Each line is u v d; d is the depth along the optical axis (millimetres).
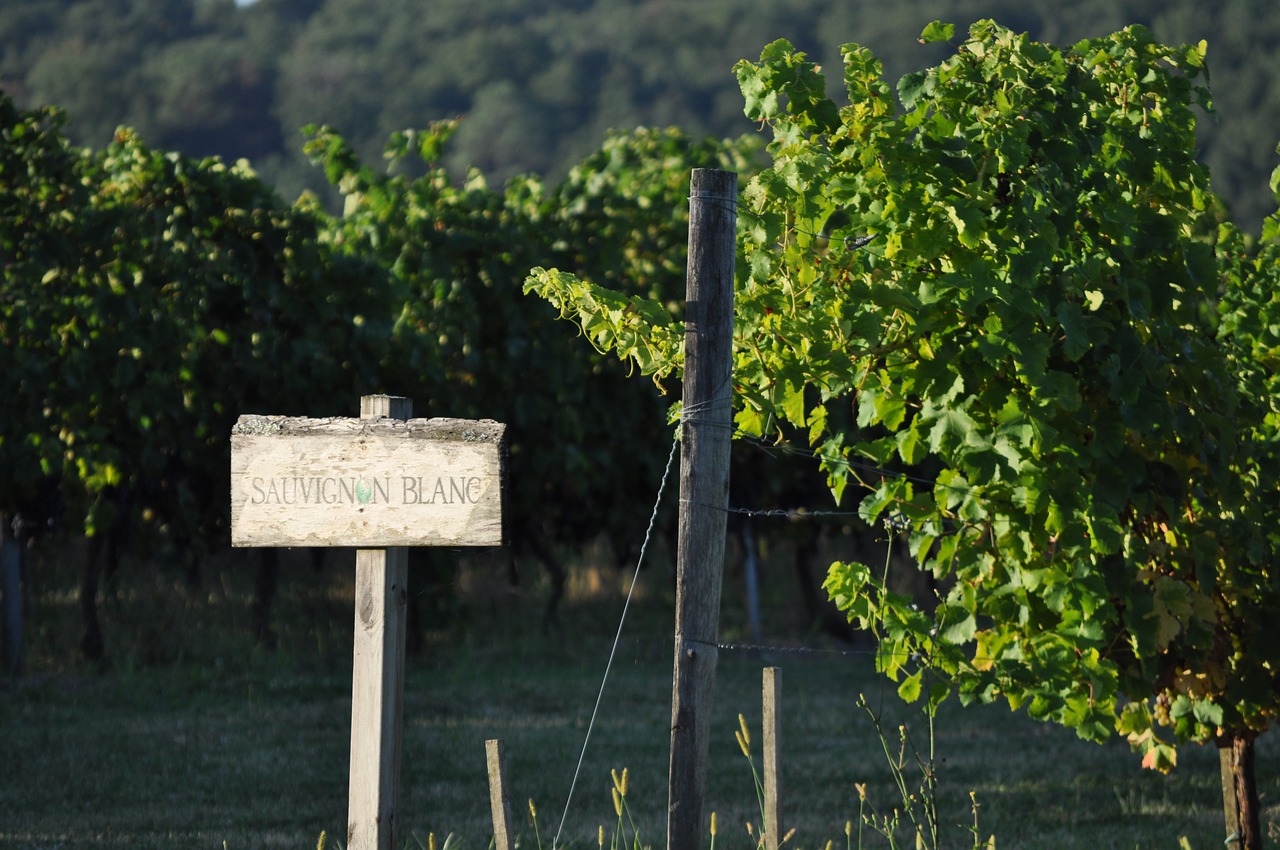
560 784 14352
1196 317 9414
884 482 8891
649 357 8336
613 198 25250
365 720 6906
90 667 20484
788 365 8227
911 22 99750
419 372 22500
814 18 117875
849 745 16766
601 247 24672
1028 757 16141
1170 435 8680
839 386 8695
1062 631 8305
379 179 23500
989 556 8750
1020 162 8078
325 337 21766
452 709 18984
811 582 27656
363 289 22062
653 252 25875
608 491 24734
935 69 8656
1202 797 13906
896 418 8695
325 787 14039
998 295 7953
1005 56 8539
